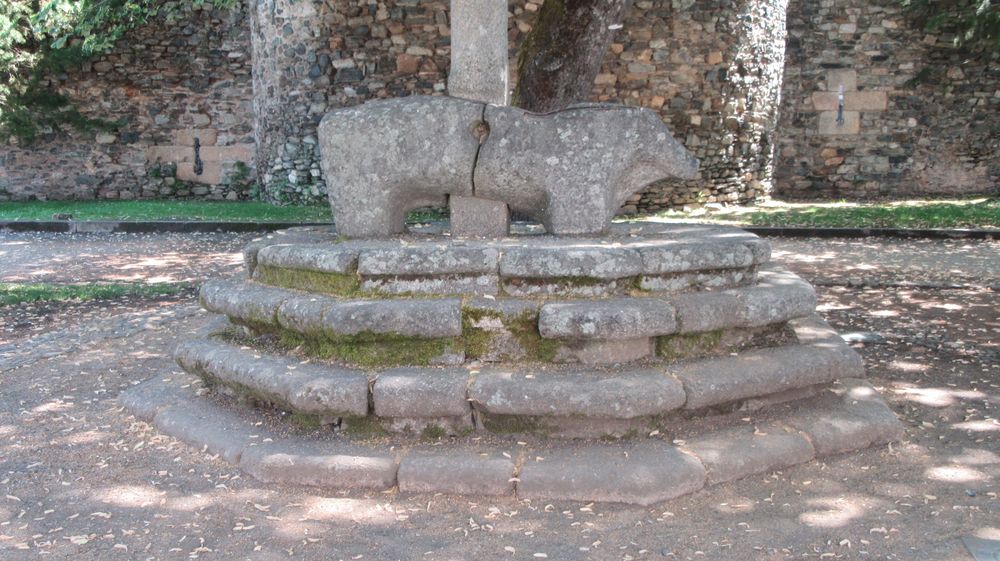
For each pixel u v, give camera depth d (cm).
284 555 271
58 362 508
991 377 464
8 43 1373
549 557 268
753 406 363
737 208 1342
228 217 1235
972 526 287
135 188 1538
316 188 1332
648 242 391
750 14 1306
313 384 335
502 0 422
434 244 384
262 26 1345
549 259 356
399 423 338
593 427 331
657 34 1262
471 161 404
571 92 797
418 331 344
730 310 365
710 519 292
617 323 340
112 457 352
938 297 710
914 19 1495
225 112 1524
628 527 286
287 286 399
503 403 324
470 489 308
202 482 325
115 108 1514
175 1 1472
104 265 932
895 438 360
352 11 1263
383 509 300
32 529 291
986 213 1231
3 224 1216
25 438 376
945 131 1530
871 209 1305
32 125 1482
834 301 698
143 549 276
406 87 1271
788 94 1533
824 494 311
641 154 406
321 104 1298
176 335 573
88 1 1080
